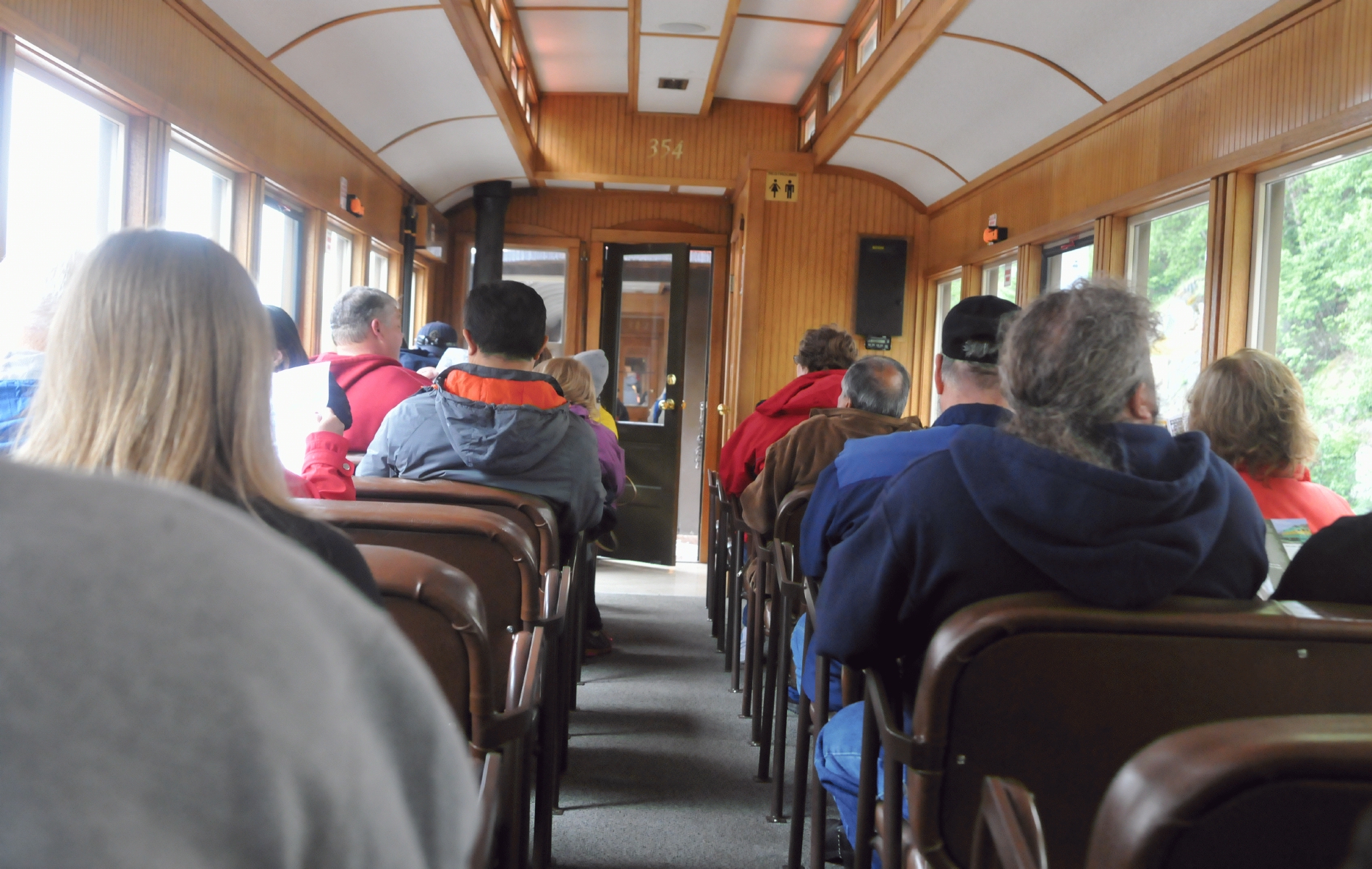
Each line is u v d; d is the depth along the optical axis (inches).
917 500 51.6
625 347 315.3
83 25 120.3
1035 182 220.1
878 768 58.2
